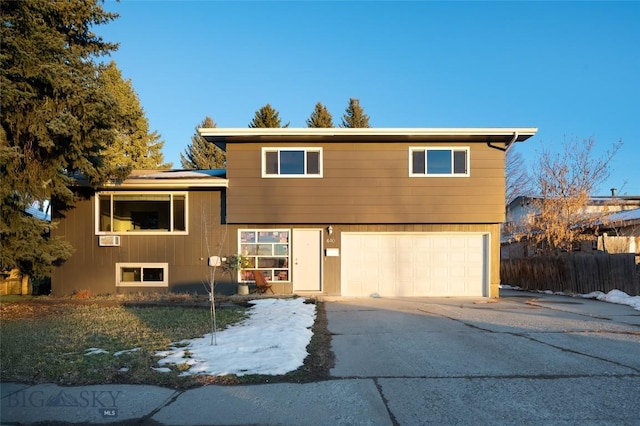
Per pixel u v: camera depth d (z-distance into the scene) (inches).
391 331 339.3
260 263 576.7
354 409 182.1
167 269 575.8
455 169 573.3
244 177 568.7
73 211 579.5
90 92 427.2
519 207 1099.9
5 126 417.4
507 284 796.0
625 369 234.8
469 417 173.8
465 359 255.9
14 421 171.6
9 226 435.8
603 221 751.7
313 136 556.4
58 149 441.7
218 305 462.9
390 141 571.5
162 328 336.5
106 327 339.0
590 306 486.0
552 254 717.9
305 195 569.6
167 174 619.2
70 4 430.6
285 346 276.5
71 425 168.6
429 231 580.1
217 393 198.8
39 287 638.5
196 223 578.9
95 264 576.1
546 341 303.6
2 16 385.4
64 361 242.1
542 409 180.9
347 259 579.5
